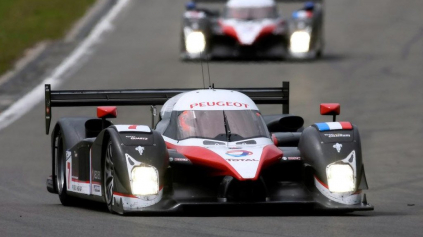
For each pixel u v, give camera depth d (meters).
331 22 113.06
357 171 29.34
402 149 49.72
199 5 123.25
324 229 25.75
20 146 52.72
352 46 94.88
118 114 62.56
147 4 126.00
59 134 35.66
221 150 29.52
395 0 128.75
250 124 31.23
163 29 106.44
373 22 111.56
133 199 28.19
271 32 84.38
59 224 26.80
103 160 30.11
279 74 76.88
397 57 86.25
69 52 90.25
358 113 61.22
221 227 26.02
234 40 84.19
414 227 26.30
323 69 79.62
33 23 107.06
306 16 85.62
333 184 29.16
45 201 35.22
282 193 29.64
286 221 27.39
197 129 30.70
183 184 29.28
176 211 27.89
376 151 49.47
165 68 80.50
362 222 27.28
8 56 86.69
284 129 34.66
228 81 72.75
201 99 31.97
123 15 116.44
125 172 28.19
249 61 84.69
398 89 69.88
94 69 80.50
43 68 81.31
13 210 30.80
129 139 28.59
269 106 63.59
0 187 39.38
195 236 24.41
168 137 31.27
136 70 79.69
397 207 31.81
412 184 38.97
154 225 26.33
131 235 24.59
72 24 107.75
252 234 24.77
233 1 88.19
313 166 29.56
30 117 62.34
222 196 28.56
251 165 28.58
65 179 33.91
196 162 29.12
